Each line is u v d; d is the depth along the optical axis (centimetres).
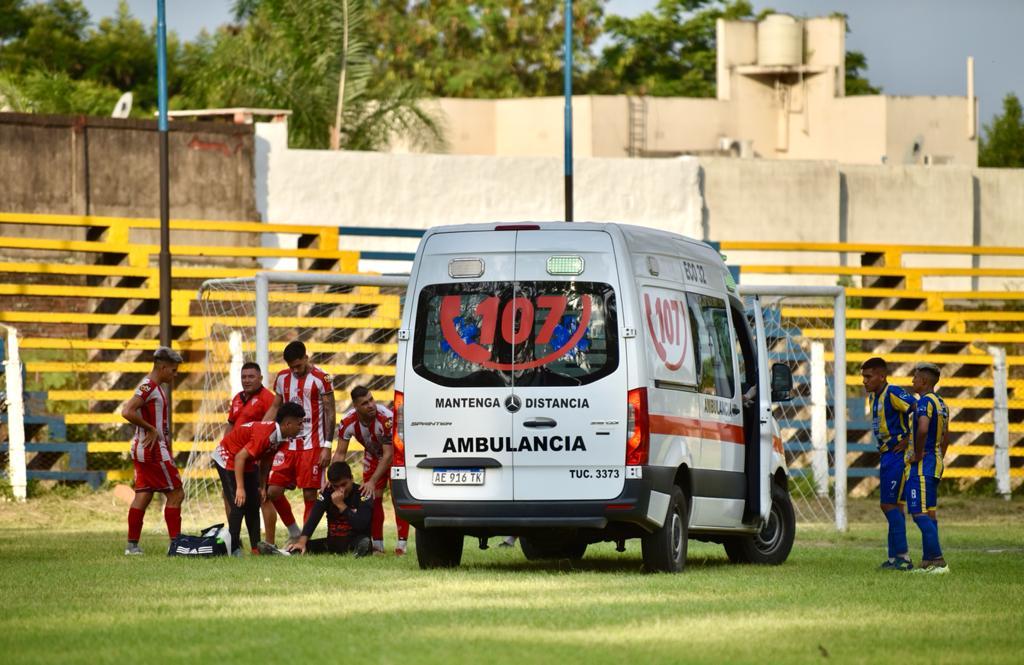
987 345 6731
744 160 7894
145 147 6712
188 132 6788
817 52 13950
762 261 7919
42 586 2502
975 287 8325
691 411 2986
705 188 7825
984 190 8394
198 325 5766
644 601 2298
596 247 2838
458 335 2861
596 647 1784
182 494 3416
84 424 5634
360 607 2189
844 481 4584
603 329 2811
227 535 3297
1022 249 7012
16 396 5134
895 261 6919
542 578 2709
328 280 4175
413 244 7281
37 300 6062
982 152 14650
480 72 13925
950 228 8281
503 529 2844
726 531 3136
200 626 1958
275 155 7000
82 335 6053
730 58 13888
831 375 6294
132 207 6688
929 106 13750
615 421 2783
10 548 3516
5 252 6406
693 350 3030
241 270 5991
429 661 1658
